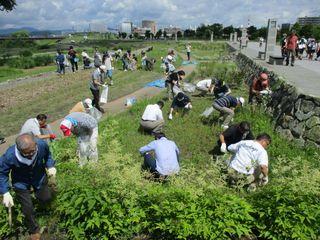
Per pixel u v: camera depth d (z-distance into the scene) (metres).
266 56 21.75
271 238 5.25
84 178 5.95
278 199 5.21
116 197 5.50
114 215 5.28
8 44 73.25
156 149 7.36
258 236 5.39
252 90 13.12
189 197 5.50
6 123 13.41
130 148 9.27
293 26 56.38
